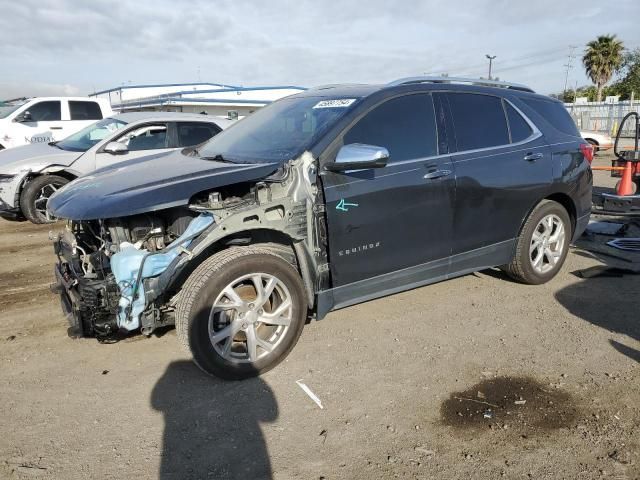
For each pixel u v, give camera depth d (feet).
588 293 16.25
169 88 111.65
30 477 8.56
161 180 11.31
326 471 8.68
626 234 23.16
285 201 11.32
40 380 11.59
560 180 16.17
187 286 10.69
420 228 13.32
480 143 14.58
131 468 8.79
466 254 14.58
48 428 9.86
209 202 10.84
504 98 15.62
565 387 11.05
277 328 11.81
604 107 103.71
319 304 12.25
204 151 14.69
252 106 98.99
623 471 8.59
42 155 28.12
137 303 10.46
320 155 11.83
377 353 12.58
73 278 11.55
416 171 13.04
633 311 14.84
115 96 109.09
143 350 12.92
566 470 8.63
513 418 10.02
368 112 12.71
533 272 16.40
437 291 16.60
